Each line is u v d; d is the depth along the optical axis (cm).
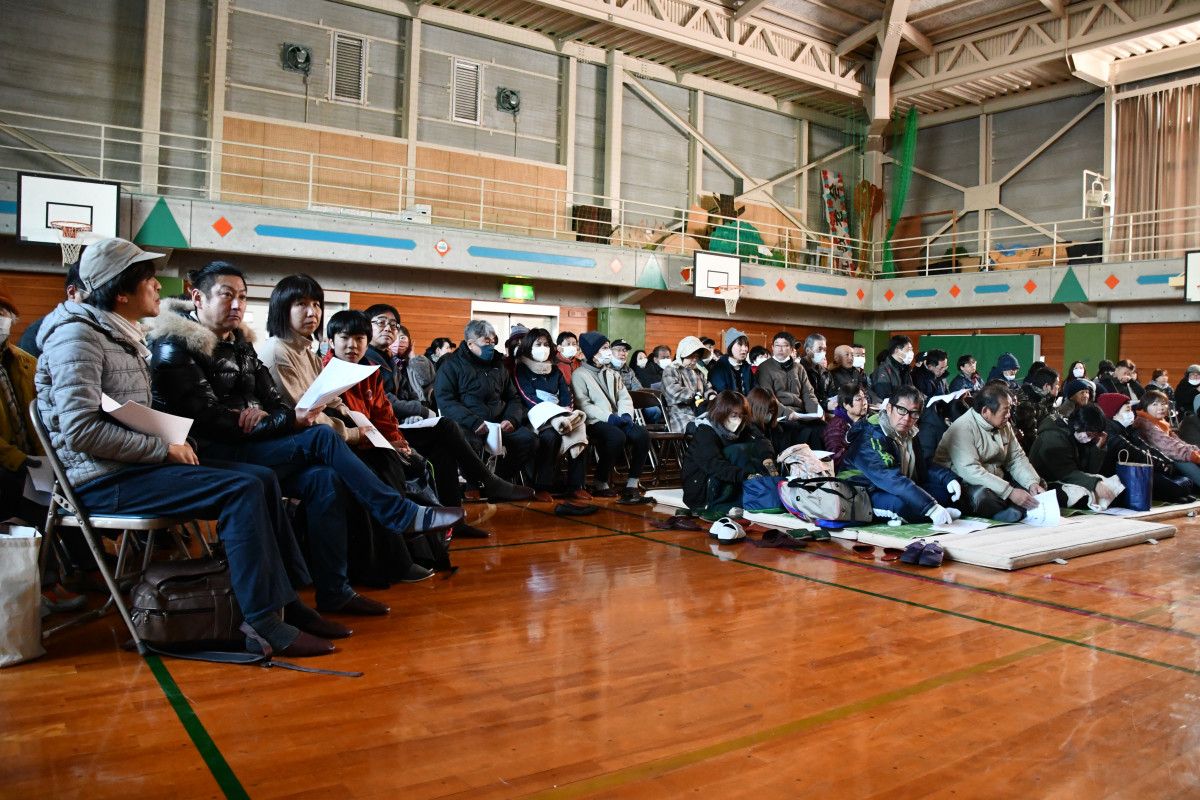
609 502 594
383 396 395
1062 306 1509
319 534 297
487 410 547
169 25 1134
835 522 464
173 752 183
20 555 241
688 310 1540
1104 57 1536
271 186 1203
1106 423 586
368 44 1281
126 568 345
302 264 1153
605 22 1352
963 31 1612
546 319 1395
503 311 1341
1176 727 211
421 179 1323
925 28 1620
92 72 1086
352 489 299
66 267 1006
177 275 1069
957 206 1819
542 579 360
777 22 1568
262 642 246
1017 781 180
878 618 309
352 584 344
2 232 920
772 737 200
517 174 1416
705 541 454
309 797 165
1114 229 1543
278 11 1207
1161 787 178
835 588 354
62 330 237
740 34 1520
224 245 1030
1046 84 1661
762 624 297
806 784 176
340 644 266
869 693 231
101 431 233
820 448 684
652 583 357
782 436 680
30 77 1048
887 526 467
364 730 199
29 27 1046
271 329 338
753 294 1511
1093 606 332
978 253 1639
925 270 1678
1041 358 1538
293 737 193
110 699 214
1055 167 1664
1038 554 407
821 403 743
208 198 1139
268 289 1127
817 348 748
